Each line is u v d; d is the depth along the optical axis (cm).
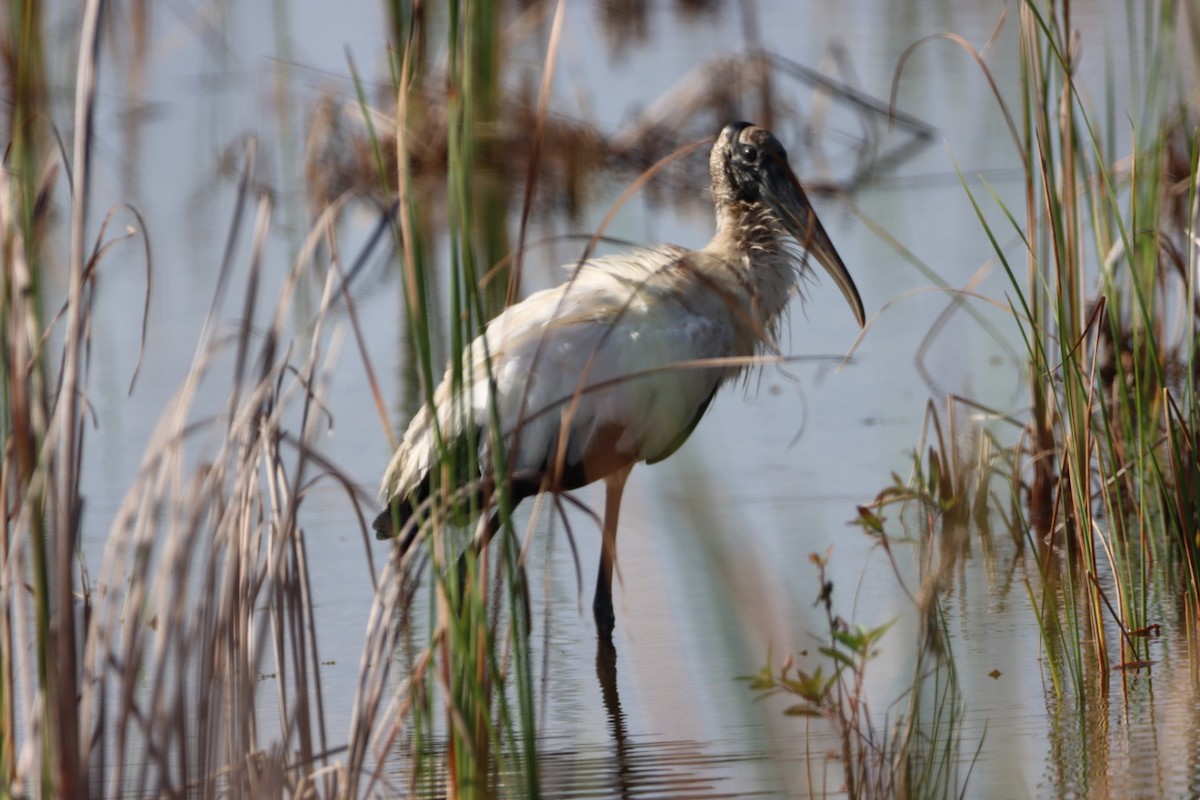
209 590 648
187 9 2838
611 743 850
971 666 910
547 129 2238
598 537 1195
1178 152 1602
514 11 2738
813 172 2245
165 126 2512
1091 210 1034
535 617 1064
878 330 1590
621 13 3100
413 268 649
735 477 1266
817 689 693
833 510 1198
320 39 2831
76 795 600
